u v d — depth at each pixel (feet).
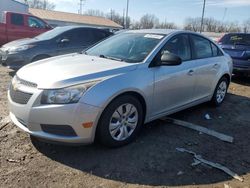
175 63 14.58
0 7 78.59
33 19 43.80
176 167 12.34
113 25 173.58
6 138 13.92
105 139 12.92
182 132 15.90
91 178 11.30
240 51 30.37
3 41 41.60
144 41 16.08
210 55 19.43
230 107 21.29
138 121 14.20
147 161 12.67
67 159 12.45
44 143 13.61
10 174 11.22
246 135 16.28
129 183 11.14
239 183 11.53
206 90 18.99
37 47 27.55
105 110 12.59
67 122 11.87
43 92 12.00
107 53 16.21
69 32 29.45
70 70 12.99
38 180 10.97
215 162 12.97
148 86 14.16
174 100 16.17
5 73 28.73
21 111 12.41
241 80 32.45
